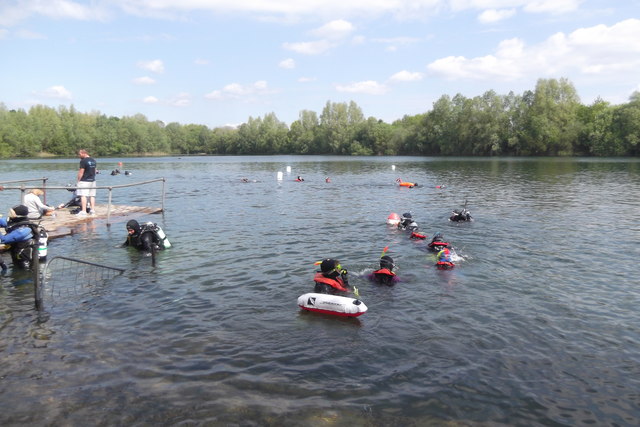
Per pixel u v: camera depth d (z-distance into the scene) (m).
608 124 74.94
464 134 87.56
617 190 25.52
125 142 110.44
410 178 36.78
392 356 5.81
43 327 6.75
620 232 13.54
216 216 17.28
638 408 4.70
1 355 5.86
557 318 7.01
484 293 8.18
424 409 4.68
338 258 10.69
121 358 5.78
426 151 98.75
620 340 6.24
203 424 4.44
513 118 84.19
